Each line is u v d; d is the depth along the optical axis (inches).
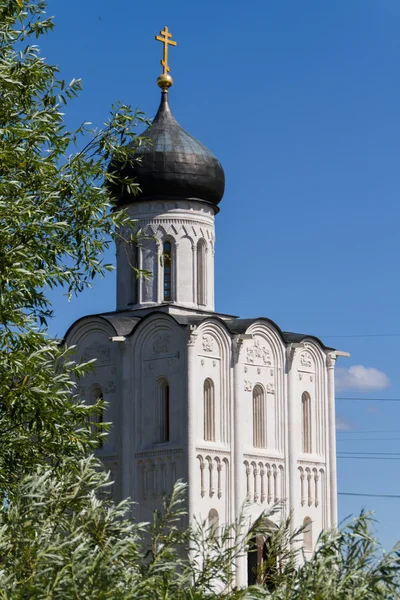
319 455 3095.5
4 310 1279.5
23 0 1402.6
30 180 1364.4
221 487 2824.8
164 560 906.7
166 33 3159.5
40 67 1400.1
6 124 1369.3
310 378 3102.9
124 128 1454.2
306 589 855.1
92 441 1362.0
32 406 1299.2
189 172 2984.7
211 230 3056.1
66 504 953.5
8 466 1298.0
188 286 2987.2
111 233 1435.8
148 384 2854.3
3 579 824.9
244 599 872.3
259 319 2965.1
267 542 970.7
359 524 886.4
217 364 2861.7
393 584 849.5
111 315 3034.0
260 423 2960.1
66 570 829.8
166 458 2797.7
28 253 1311.5
